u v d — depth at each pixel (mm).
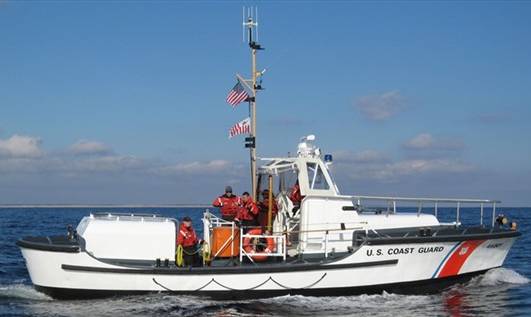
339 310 11469
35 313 11117
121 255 12055
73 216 74812
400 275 12562
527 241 28078
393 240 12328
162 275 11852
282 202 13266
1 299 12344
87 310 11297
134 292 11930
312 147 13312
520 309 11719
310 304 11828
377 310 11547
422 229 12844
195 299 11945
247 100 13508
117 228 12078
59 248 11805
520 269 18188
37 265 12016
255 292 12008
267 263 12234
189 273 11844
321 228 12734
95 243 11984
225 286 11914
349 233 12797
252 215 12727
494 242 13531
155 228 12180
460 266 13250
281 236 12305
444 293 13109
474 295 12961
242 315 11008
